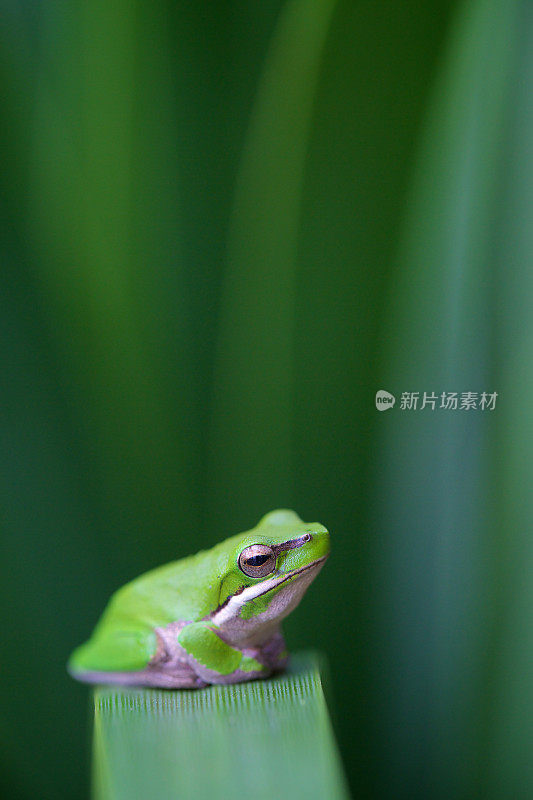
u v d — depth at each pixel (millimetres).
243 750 230
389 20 260
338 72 262
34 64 267
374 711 271
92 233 269
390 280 271
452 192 266
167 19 266
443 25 260
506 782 263
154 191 270
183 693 245
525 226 266
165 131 269
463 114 264
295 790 227
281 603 248
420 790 268
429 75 263
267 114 266
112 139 268
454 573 269
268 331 272
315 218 269
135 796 227
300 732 232
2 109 268
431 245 269
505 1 261
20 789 269
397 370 272
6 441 272
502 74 263
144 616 252
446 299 269
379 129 265
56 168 268
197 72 268
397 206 268
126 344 272
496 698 265
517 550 266
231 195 271
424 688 270
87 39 266
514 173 265
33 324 271
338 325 272
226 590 248
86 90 267
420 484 272
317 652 272
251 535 248
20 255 270
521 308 266
